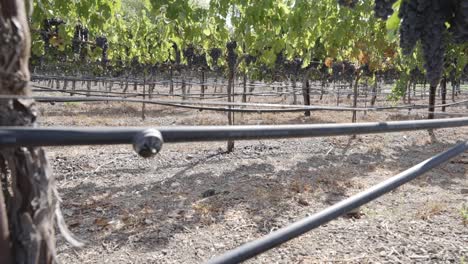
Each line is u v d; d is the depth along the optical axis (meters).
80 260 3.30
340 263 3.28
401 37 1.67
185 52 17.14
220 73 21.67
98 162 6.47
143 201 4.69
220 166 6.43
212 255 3.43
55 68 17.55
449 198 4.89
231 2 7.04
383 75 20.61
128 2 25.45
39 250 0.96
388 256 3.39
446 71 7.79
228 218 4.21
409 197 4.93
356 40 8.99
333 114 14.98
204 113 15.16
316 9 7.39
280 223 4.12
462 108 17.61
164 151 7.34
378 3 1.63
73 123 11.30
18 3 0.95
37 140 0.59
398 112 16.11
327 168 6.46
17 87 0.93
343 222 4.12
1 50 0.91
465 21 1.50
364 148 8.22
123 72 19.17
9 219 0.95
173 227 3.96
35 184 0.96
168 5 6.50
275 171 6.16
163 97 20.53
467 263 3.22
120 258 3.35
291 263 3.29
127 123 11.64
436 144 8.82
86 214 4.27
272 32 7.28
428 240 3.68
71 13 6.89
